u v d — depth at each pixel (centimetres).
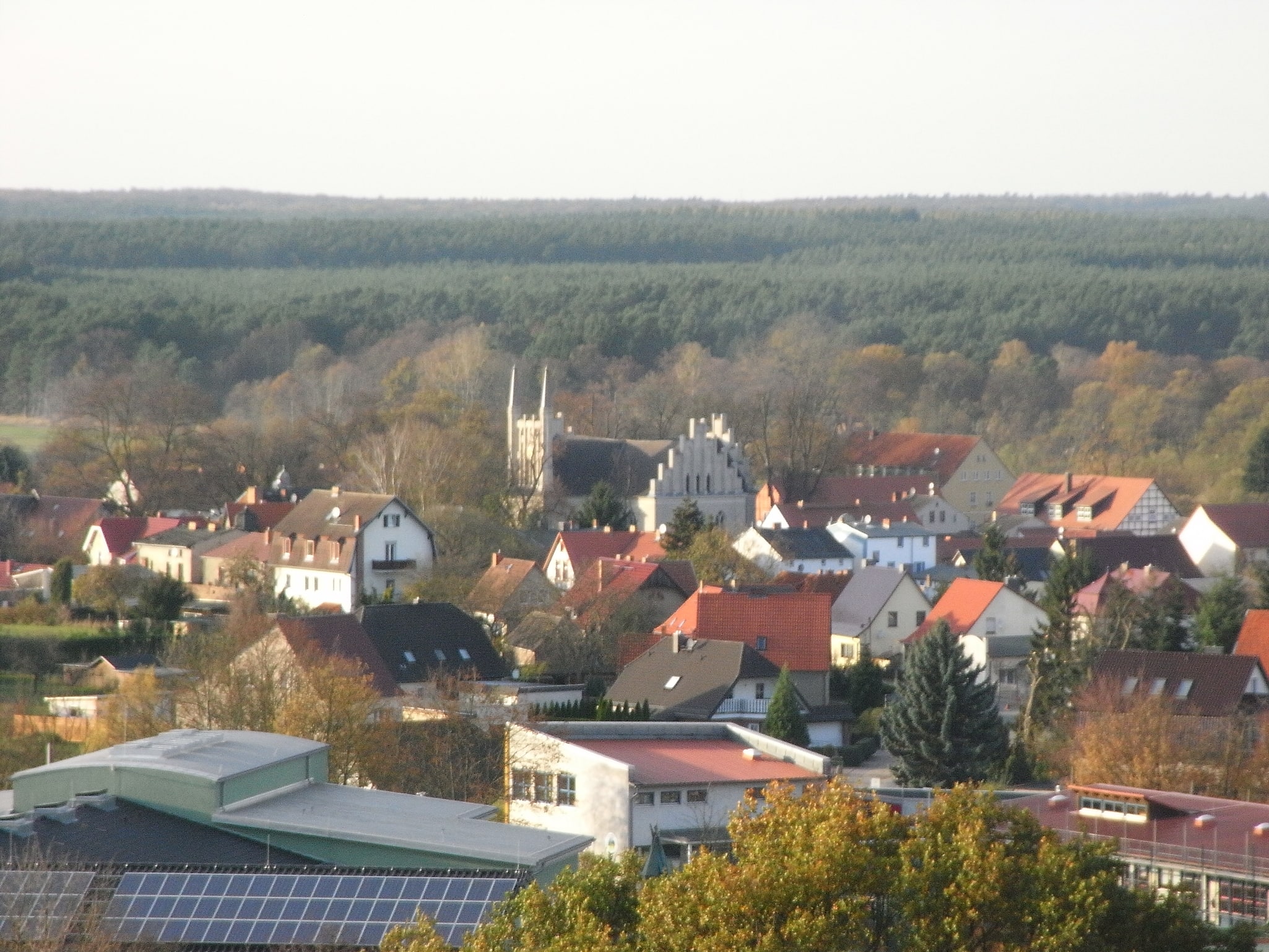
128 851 15175
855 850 12388
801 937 11719
